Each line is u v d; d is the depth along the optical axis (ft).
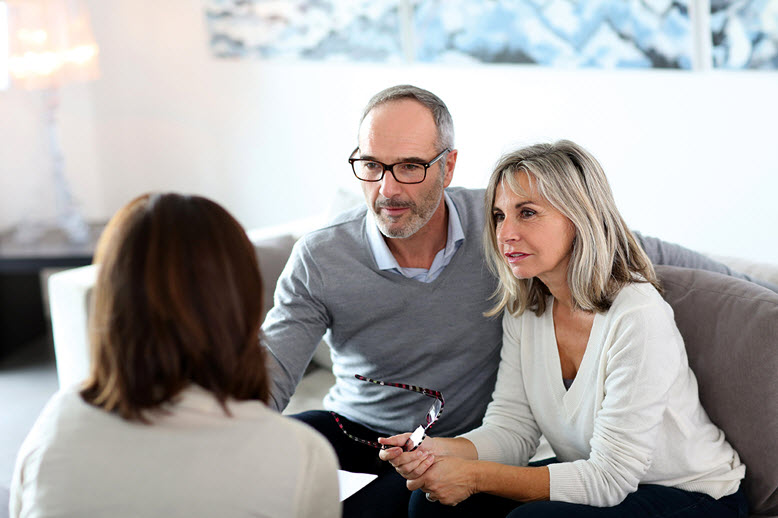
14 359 12.73
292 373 5.64
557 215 4.72
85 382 3.50
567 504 4.59
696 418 4.88
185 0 12.42
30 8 11.34
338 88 11.37
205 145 12.92
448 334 5.68
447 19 10.12
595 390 4.83
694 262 5.92
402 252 5.72
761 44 8.09
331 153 11.73
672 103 8.84
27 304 13.37
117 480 3.21
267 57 11.88
